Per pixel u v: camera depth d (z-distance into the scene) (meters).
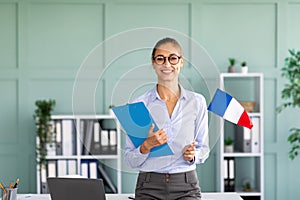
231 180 5.15
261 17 5.45
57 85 5.39
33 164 5.37
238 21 5.45
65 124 5.10
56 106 5.38
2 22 5.35
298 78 4.93
